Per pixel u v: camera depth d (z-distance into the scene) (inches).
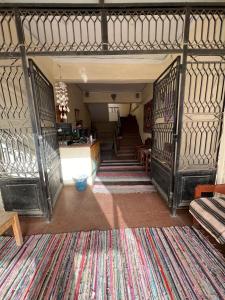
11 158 87.6
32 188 87.7
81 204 107.3
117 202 109.2
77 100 239.3
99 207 103.3
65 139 155.9
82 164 138.5
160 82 112.3
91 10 69.9
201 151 93.6
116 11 70.5
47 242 74.2
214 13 72.6
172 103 90.7
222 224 59.8
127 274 58.4
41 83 92.5
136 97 283.0
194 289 53.1
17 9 68.9
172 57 128.7
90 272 59.4
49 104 108.7
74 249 69.9
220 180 89.1
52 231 81.9
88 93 279.9
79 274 58.8
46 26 98.0
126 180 149.3
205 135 90.1
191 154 92.9
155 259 64.1
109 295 51.9
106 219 90.7
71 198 116.0
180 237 75.5
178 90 80.8
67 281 56.5
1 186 87.2
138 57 147.7
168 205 98.0
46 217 89.3
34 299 51.3
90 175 139.6
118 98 283.3
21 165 87.7
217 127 86.4
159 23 95.8
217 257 64.7
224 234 56.5
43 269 61.0
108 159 236.8
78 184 126.7
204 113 84.5
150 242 72.7
